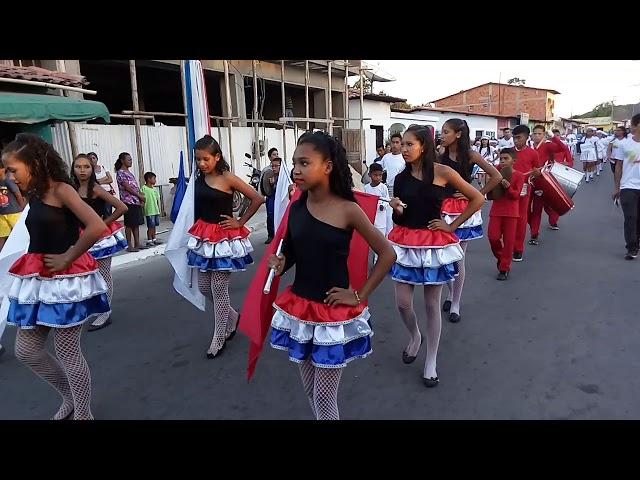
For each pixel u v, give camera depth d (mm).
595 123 62156
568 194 7879
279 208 5578
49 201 2936
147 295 6227
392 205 3711
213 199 4363
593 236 8789
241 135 14133
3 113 7098
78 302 3049
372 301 5777
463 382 3771
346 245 2486
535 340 4477
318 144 2314
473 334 4676
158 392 3760
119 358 4398
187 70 6914
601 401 3418
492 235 6207
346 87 18984
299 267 2566
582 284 6043
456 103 53469
